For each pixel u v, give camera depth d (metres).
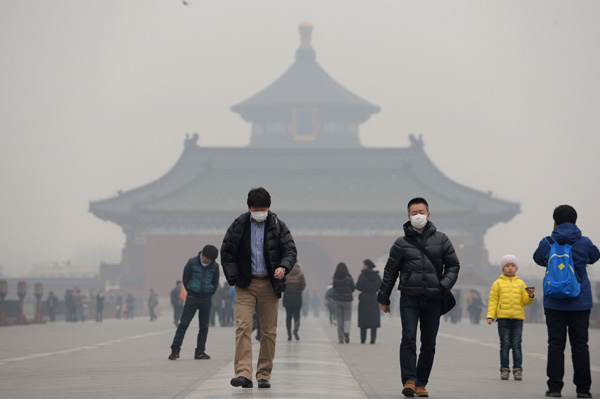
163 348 29.23
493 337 41.16
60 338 37.12
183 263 134.50
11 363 22.25
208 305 23.39
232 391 14.51
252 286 15.16
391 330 49.16
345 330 32.97
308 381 16.17
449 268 14.88
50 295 64.38
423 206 14.84
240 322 15.08
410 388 14.45
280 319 75.38
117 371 19.50
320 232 136.50
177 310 54.81
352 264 135.38
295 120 173.50
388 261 14.96
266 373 15.35
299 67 199.25
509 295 18.72
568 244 15.07
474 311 69.44
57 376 18.38
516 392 15.95
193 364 21.47
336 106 178.88
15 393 15.11
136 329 49.12
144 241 140.38
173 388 15.71
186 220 135.00
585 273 15.12
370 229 136.38
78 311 69.25
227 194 141.75
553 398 15.07
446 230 137.62
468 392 15.82
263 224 15.22
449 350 29.66
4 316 53.84
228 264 15.12
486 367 21.91
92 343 32.81
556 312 15.19
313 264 137.75
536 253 15.45
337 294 33.06
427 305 14.79
